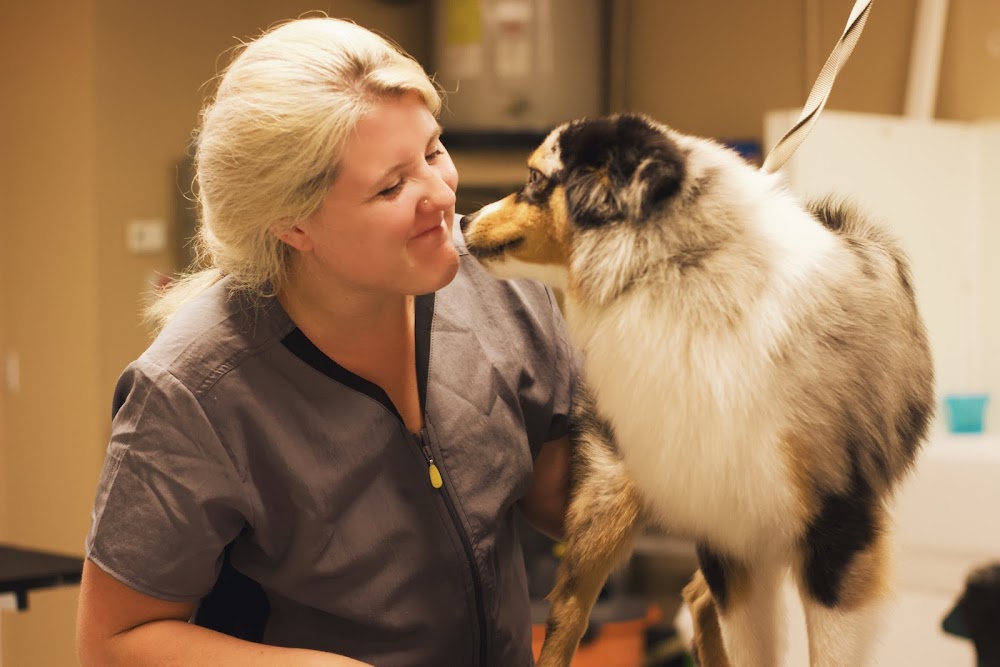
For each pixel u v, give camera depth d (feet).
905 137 10.39
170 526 3.92
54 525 13.92
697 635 4.78
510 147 12.25
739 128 13.24
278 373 4.10
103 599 3.99
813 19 12.50
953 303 10.88
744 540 4.19
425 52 14.02
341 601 4.19
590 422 4.71
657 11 13.75
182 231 13.66
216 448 3.98
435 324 4.44
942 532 7.77
